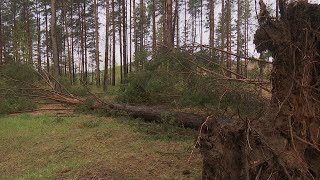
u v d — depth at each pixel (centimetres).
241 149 413
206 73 918
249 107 732
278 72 452
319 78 437
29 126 987
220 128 438
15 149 779
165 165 620
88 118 1092
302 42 432
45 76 1435
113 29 2853
